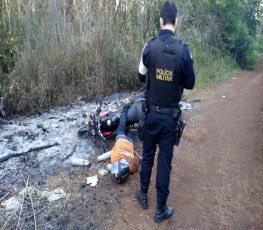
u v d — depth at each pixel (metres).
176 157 4.10
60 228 2.81
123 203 3.16
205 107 6.19
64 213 2.99
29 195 3.15
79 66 5.78
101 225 2.86
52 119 4.90
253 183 3.57
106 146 4.04
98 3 6.36
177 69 2.53
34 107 5.14
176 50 2.52
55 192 3.25
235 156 4.18
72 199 3.18
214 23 11.06
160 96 2.62
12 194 3.22
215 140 4.65
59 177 3.53
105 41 6.14
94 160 3.88
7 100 4.95
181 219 2.98
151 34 7.18
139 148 4.22
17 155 3.84
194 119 5.46
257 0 13.79
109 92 6.16
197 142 4.55
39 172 3.59
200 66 8.89
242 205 3.19
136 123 4.37
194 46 9.06
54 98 5.43
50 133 4.41
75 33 6.02
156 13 7.38
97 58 5.90
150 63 2.61
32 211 2.99
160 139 2.77
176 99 2.66
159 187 2.83
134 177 3.59
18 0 5.39
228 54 12.33
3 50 5.07
